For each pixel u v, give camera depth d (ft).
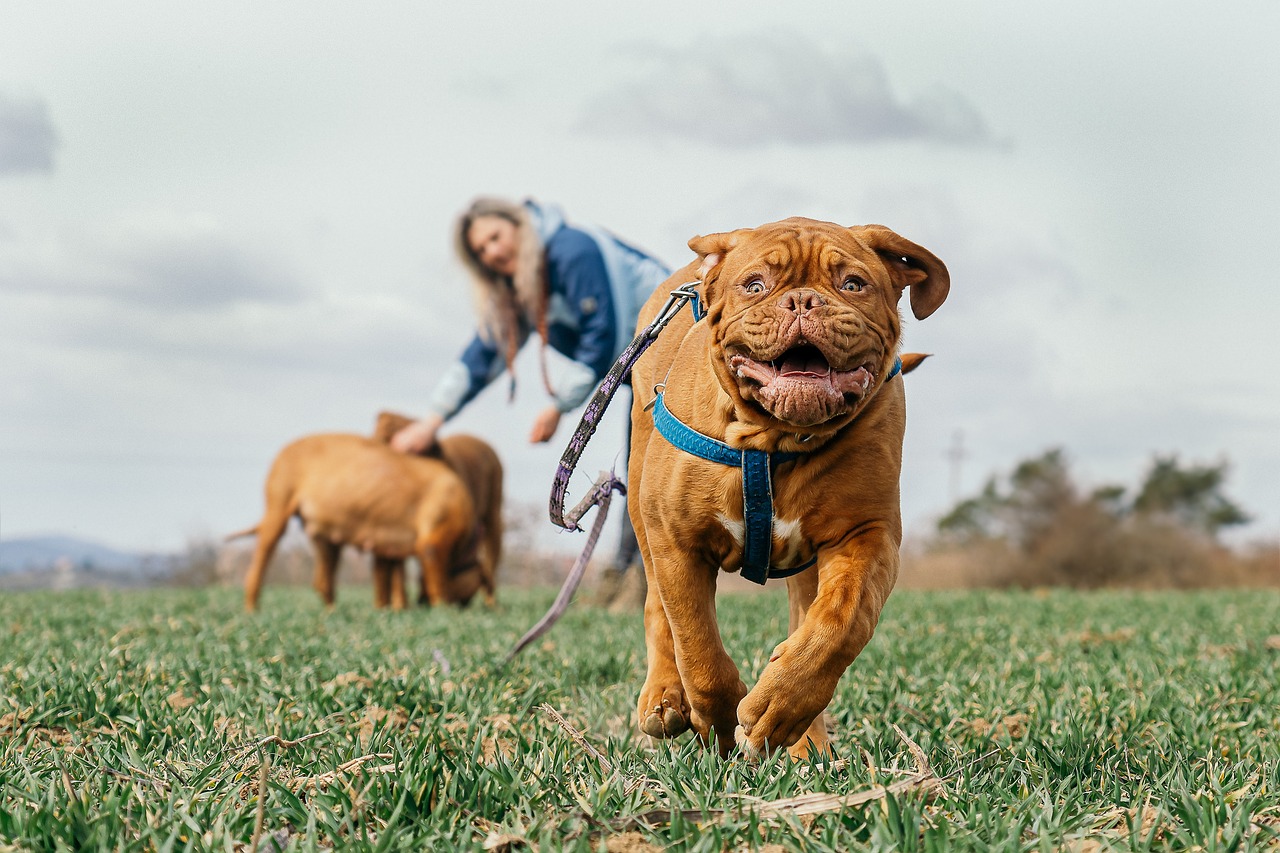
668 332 14.49
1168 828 9.95
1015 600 42.60
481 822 10.28
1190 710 16.71
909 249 12.25
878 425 12.03
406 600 47.09
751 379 11.35
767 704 11.21
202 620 32.45
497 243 33.86
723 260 12.35
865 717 15.71
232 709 16.17
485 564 49.90
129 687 17.69
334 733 14.05
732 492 12.06
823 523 12.01
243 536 45.62
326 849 9.39
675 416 12.58
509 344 36.91
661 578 12.78
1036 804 10.68
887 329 11.76
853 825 9.75
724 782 11.09
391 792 10.64
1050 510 89.45
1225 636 28.25
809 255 11.60
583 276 33.24
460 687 17.65
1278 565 85.51
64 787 10.80
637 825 9.85
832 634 11.21
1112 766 12.98
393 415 46.75
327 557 45.16
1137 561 85.46
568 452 14.64
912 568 89.20
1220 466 127.13
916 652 23.72
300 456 44.73
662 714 13.44
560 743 13.04
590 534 18.71
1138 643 25.67
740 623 29.22
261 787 9.77
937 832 9.29
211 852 9.26
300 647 23.90
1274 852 9.43
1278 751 13.84
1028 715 16.17
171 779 11.49
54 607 38.27
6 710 15.98
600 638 26.68
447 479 44.80
